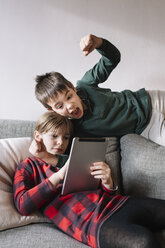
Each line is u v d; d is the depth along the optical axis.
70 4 1.75
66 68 1.78
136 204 1.13
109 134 1.55
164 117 1.64
